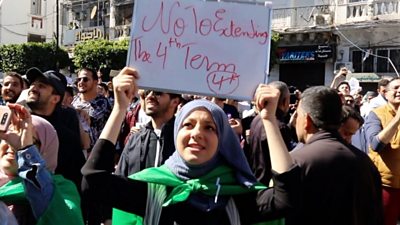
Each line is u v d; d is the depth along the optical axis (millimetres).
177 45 2818
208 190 2479
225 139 2561
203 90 2807
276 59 22531
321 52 21547
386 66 20125
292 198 2365
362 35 20688
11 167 2676
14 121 2625
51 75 4078
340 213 2875
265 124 2473
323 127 3029
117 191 2480
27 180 2588
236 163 2557
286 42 22641
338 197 2865
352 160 2920
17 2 36344
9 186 2682
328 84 21578
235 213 2482
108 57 23375
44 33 37531
